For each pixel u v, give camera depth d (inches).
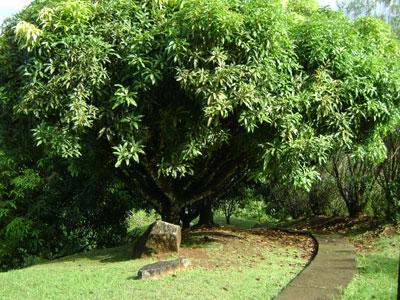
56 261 318.3
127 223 463.5
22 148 302.4
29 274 256.5
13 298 204.8
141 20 267.3
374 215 426.3
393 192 390.3
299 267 259.3
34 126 281.3
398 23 450.3
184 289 207.2
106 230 442.6
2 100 283.6
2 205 425.4
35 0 287.1
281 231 407.2
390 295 196.7
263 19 258.1
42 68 260.1
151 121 280.1
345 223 430.3
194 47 254.5
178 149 276.4
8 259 434.6
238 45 257.8
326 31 290.4
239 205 578.6
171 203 333.1
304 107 278.8
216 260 267.7
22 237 418.9
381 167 410.9
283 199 534.6
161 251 280.2
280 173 283.9
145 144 284.7
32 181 416.2
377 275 234.2
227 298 195.6
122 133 260.5
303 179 277.0
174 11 274.7
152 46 260.4
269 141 283.0
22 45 257.6
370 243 341.4
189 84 253.1
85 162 320.8
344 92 285.0
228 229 402.3
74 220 416.5
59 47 261.6
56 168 413.7
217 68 251.4
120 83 263.0
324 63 288.4
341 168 457.7
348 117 287.6
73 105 246.8
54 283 227.8
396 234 354.9
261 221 588.7
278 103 265.7
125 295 200.8
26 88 260.5
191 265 253.1
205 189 337.7
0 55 286.0
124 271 246.8
